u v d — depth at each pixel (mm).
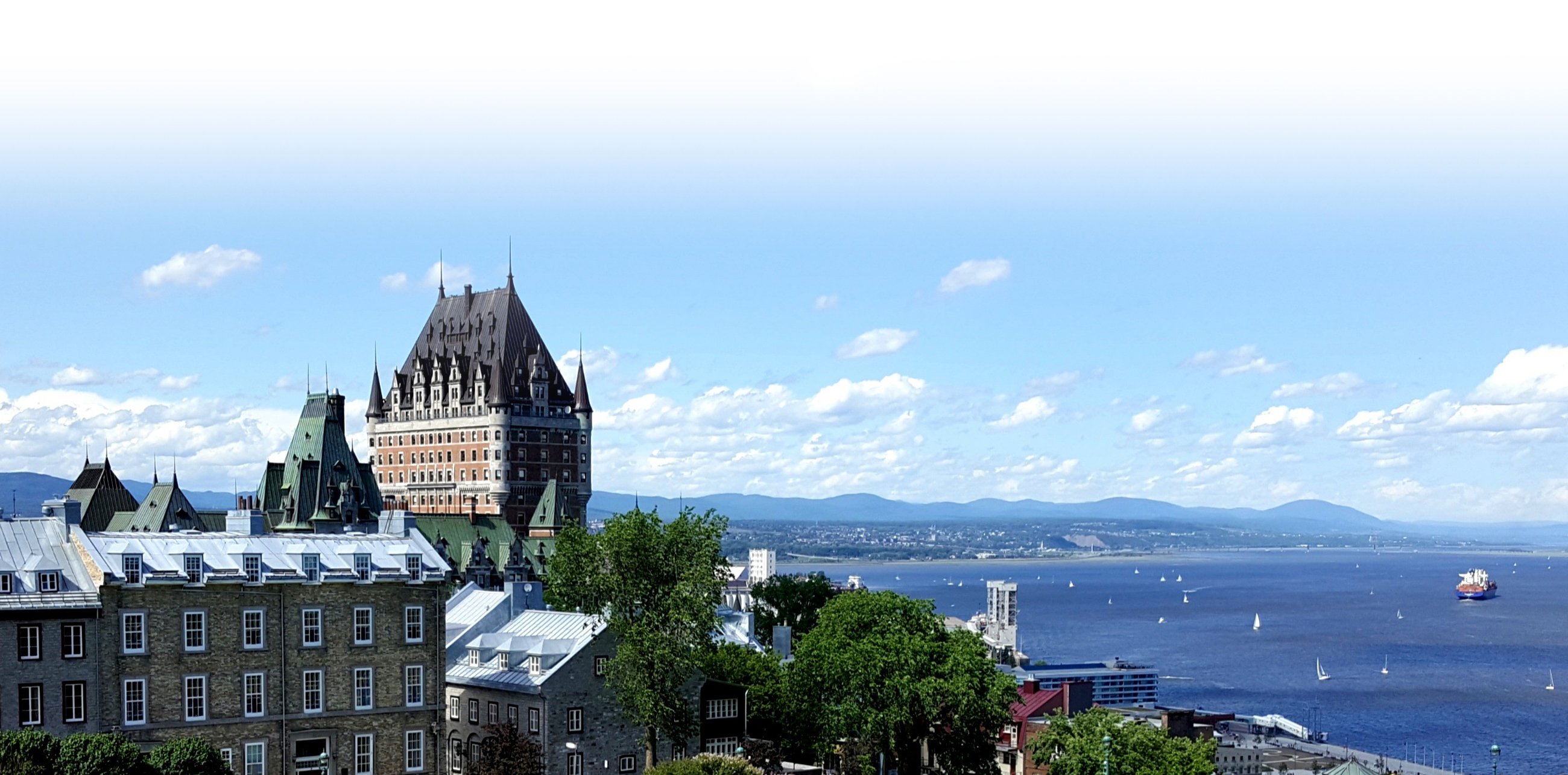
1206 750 155250
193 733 128250
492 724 146875
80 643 123125
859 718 157625
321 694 135500
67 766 110062
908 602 170875
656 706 145000
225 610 130625
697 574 149875
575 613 164500
